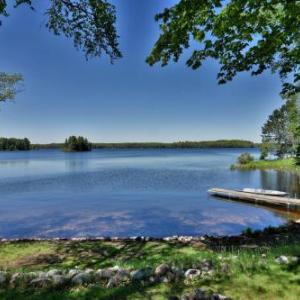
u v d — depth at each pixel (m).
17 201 22.73
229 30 6.02
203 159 86.00
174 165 62.00
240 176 40.75
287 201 19.89
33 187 30.78
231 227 14.78
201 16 5.68
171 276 4.96
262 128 66.25
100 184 32.91
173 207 20.16
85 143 167.38
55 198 24.09
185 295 4.29
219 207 20.11
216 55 6.64
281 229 11.10
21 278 5.08
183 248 8.59
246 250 7.39
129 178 38.66
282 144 62.00
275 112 64.19
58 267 7.09
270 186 31.28
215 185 32.00
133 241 9.62
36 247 9.00
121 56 9.21
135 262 6.92
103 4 8.19
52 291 4.70
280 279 4.73
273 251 6.57
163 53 6.55
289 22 5.70
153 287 4.68
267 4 5.32
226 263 5.42
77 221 16.14
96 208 19.84
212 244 9.06
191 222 15.85
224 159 85.38
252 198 22.27
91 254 8.21
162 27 6.18
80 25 8.55
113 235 13.36
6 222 15.91
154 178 38.53
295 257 5.55
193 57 6.73
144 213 18.20
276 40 6.10
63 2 8.20
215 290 4.48
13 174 44.69
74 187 30.62
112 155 125.81
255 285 4.58
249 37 6.18
